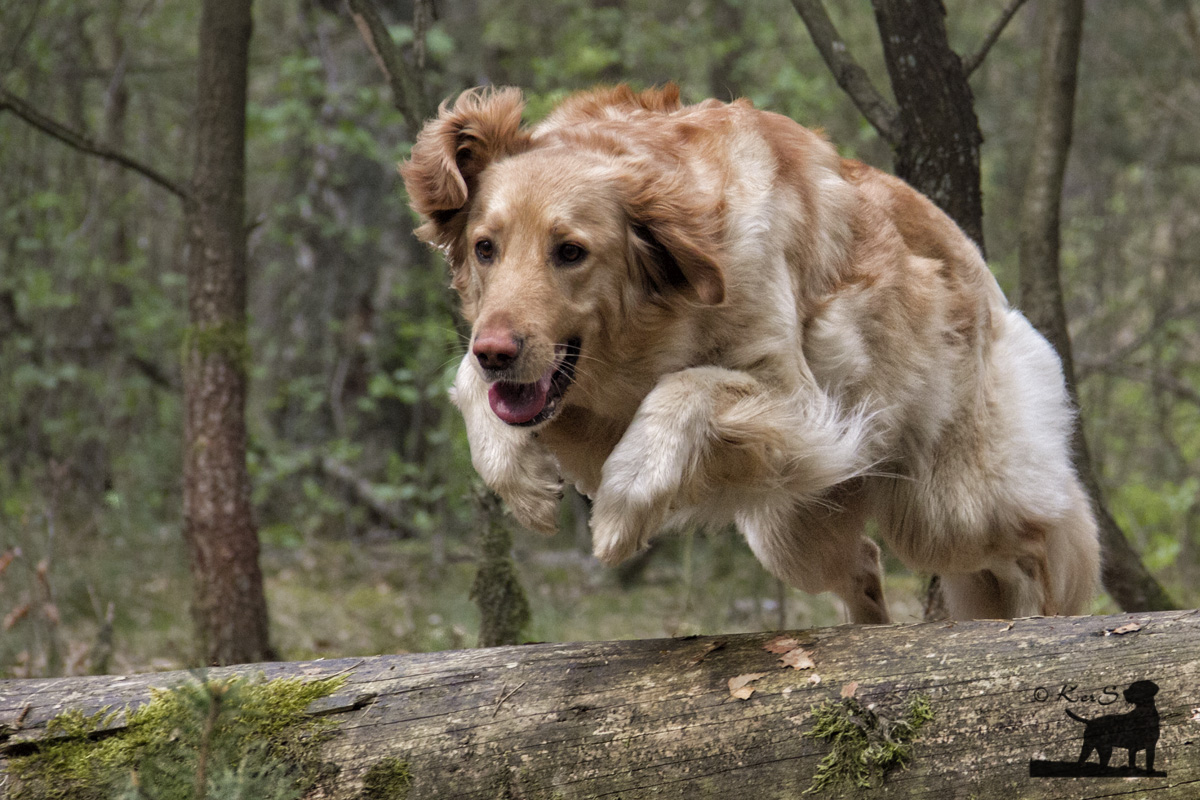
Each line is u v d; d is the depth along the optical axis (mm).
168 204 15633
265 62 13172
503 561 6367
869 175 4707
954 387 4691
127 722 3465
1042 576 4820
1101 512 6801
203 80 7352
